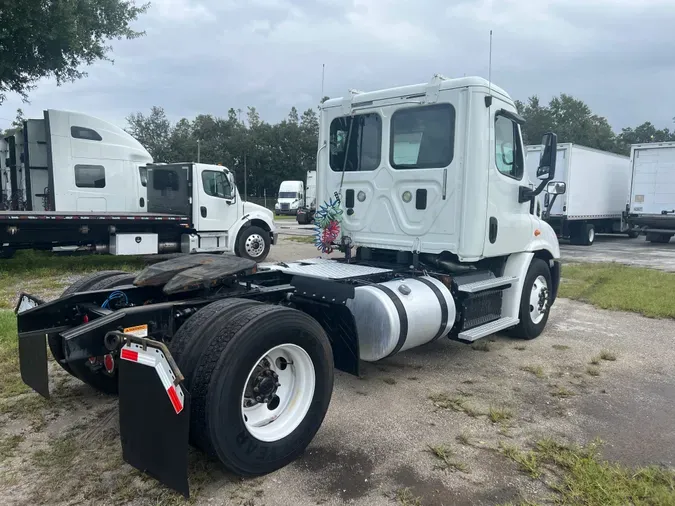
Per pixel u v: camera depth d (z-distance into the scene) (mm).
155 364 2613
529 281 5977
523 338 6180
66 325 3707
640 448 3529
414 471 3178
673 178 17750
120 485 2932
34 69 15125
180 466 2547
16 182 13602
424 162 5094
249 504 2805
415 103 5070
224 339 2863
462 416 3998
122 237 11117
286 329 3105
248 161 65812
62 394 4180
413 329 4266
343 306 4156
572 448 3473
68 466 3121
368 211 5516
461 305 4957
